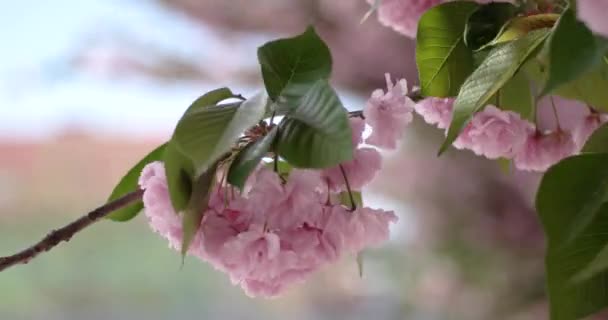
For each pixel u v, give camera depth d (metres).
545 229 0.77
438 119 0.89
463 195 1.73
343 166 0.81
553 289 0.77
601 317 1.15
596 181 0.77
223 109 0.80
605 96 0.88
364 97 1.77
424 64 0.89
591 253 0.77
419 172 1.75
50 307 1.78
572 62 0.74
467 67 0.88
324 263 0.81
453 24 0.89
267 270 0.79
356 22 1.68
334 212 0.80
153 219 0.82
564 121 1.02
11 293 1.76
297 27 1.76
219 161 0.79
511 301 1.70
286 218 0.79
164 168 0.80
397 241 1.82
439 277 1.78
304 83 0.82
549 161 0.89
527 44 0.81
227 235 0.80
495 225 1.72
